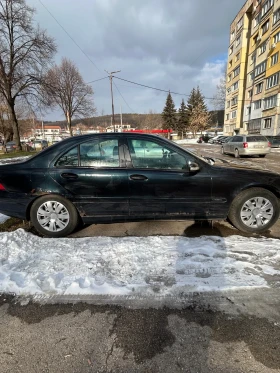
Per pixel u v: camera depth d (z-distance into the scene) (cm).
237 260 254
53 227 329
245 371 140
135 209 324
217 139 3638
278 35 2606
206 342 160
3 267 249
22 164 333
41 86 2158
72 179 318
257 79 3123
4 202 331
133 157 321
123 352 154
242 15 3556
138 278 227
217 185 317
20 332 172
